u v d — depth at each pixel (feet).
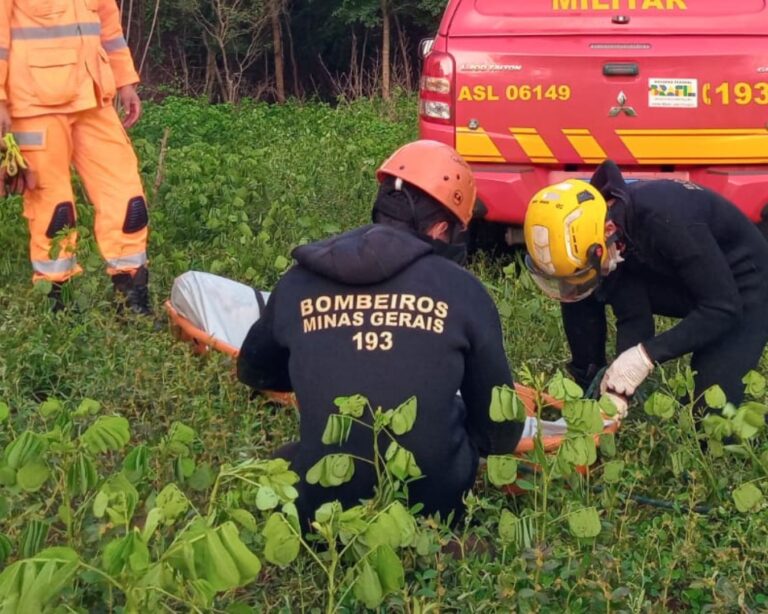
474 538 11.60
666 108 21.38
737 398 13.61
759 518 11.35
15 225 22.44
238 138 41.19
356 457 10.53
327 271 11.25
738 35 21.34
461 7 22.04
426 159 11.75
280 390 12.98
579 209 12.25
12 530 10.36
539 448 11.03
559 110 21.57
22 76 18.61
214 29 75.61
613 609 10.37
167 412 14.37
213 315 17.06
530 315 17.75
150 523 8.05
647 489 12.87
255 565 7.87
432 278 11.22
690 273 12.92
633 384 13.21
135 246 19.40
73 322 17.54
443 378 11.00
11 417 13.83
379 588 8.61
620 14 21.50
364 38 83.92
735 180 21.40
